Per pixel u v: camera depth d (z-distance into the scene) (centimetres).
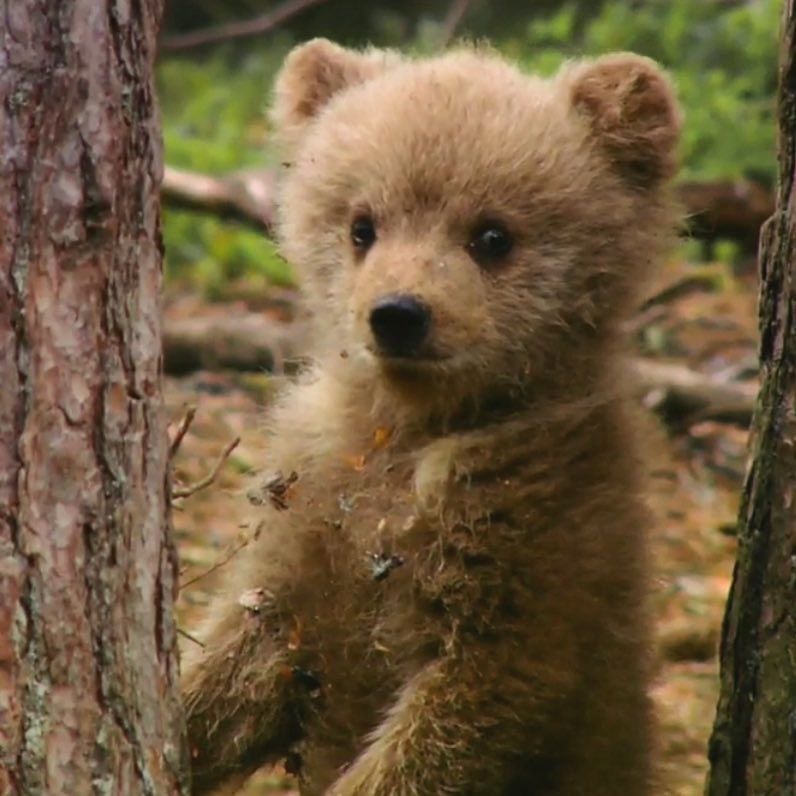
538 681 957
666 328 2283
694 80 2706
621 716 1004
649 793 1044
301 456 1040
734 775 905
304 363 1165
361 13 3447
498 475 988
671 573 1505
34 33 739
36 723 748
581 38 3002
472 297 994
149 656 795
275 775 1266
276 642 1025
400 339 972
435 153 1018
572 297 1024
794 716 870
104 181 755
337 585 1000
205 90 3238
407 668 988
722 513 1733
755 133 2588
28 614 747
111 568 770
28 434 746
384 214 1023
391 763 959
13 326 741
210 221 2558
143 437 786
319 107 1125
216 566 1034
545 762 982
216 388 1973
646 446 1057
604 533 984
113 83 757
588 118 1062
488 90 1053
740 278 2520
